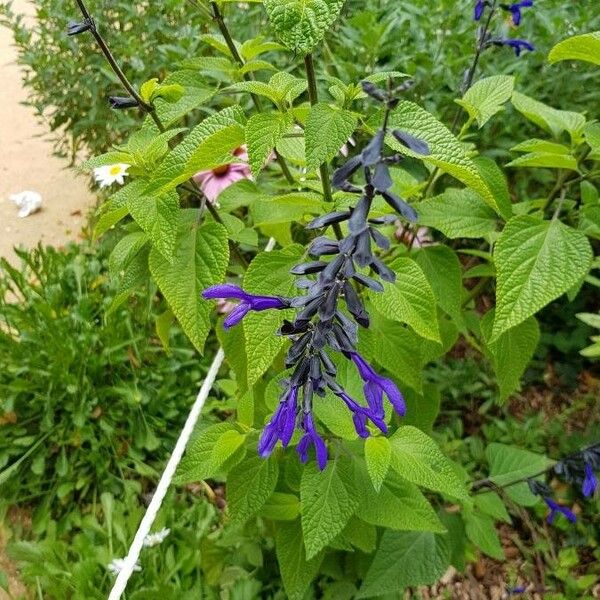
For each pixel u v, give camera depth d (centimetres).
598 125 33
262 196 34
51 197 93
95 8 67
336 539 38
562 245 31
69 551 55
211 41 38
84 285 68
